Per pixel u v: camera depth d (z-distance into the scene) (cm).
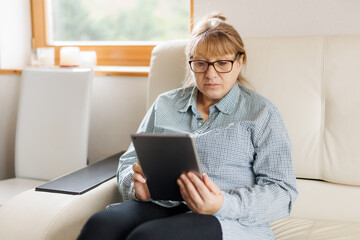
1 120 200
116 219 95
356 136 127
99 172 137
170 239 85
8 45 202
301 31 161
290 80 135
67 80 174
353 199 128
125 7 205
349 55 130
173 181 96
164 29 201
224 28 113
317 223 123
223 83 113
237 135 109
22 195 117
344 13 154
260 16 165
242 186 110
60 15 217
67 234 107
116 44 206
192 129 119
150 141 90
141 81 186
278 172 108
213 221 94
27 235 105
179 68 148
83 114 171
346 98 128
